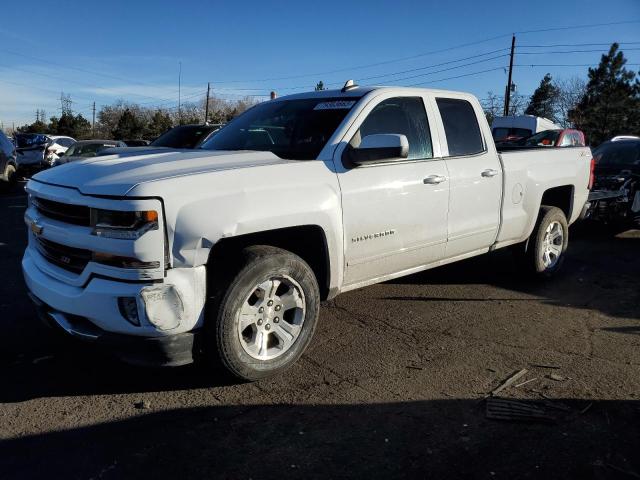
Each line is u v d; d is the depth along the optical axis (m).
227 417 3.29
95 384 3.66
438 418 3.31
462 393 3.63
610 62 48.38
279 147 4.38
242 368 3.54
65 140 26.09
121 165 3.57
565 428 3.22
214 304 3.39
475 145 5.25
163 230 3.17
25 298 5.43
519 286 6.14
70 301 3.34
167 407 3.39
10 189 15.34
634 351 4.37
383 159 3.95
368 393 3.60
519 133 22.80
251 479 2.72
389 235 4.38
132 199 3.12
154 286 3.17
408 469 2.81
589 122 48.44
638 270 7.02
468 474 2.78
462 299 5.62
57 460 2.85
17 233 9.04
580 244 8.78
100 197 3.21
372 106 4.42
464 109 5.25
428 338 4.57
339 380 3.79
